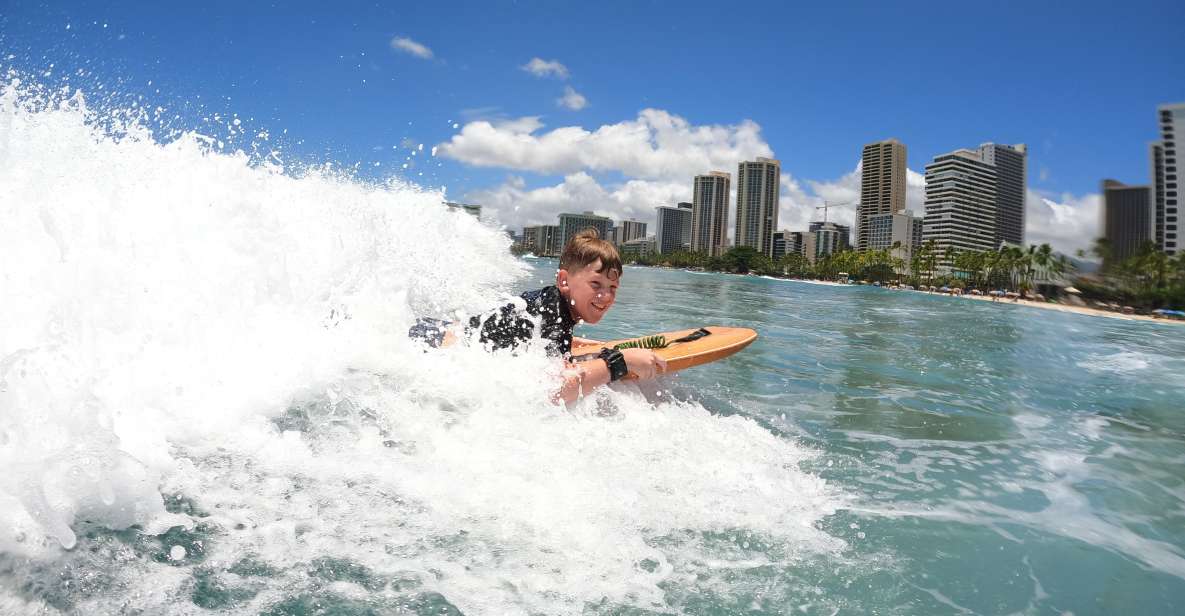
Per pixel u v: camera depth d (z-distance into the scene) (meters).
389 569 1.29
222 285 2.15
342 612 1.13
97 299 1.79
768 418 3.03
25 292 1.68
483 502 1.61
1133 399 4.33
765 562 1.52
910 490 2.16
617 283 2.58
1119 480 2.46
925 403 3.71
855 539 1.70
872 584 1.46
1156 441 3.12
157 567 1.19
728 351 3.68
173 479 1.50
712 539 1.61
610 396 2.66
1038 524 1.95
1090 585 1.56
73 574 1.13
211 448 1.66
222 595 1.14
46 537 1.17
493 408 2.15
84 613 1.03
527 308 2.53
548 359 2.46
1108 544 1.82
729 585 1.39
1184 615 1.43
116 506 1.30
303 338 2.21
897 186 171.50
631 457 2.05
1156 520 2.04
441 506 1.57
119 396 1.61
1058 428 3.30
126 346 1.75
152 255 2.05
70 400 1.38
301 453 1.72
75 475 1.26
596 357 2.60
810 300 18.55
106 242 1.96
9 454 1.24
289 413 1.92
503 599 1.23
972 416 3.44
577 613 1.21
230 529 1.35
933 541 1.74
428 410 2.08
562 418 2.27
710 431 2.54
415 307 3.32
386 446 1.84
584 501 1.69
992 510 2.04
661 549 1.52
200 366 1.86
